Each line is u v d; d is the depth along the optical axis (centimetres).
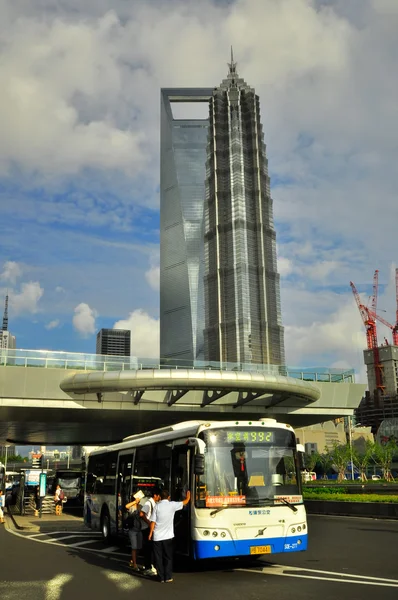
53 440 8288
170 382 4291
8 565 1463
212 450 1336
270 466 1370
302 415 5547
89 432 6969
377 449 8606
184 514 1331
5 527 2816
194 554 1259
